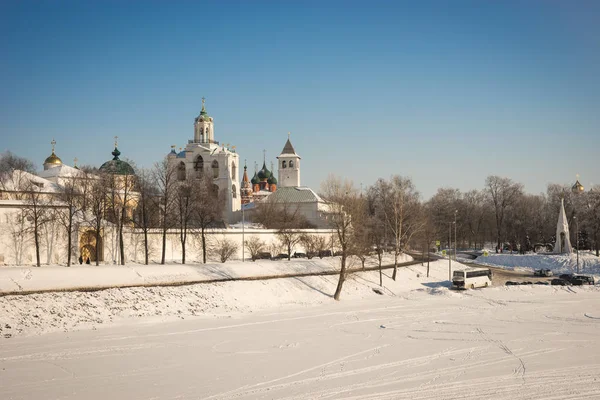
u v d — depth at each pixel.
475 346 47.00
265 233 104.19
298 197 146.50
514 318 61.19
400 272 98.31
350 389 34.81
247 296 68.38
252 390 34.56
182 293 64.00
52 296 55.50
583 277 93.88
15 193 85.19
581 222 138.25
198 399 32.84
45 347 44.69
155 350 44.53
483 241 179.88
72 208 79.12
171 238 89.75
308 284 77.75
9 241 72.19
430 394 33.75
